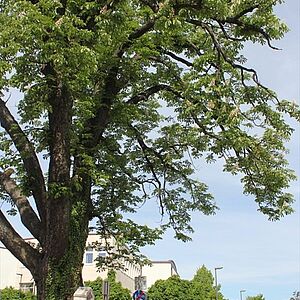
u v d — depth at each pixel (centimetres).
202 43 1689
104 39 1352
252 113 1559
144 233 1903
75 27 1202
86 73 1220
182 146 1934
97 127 1580
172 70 1742
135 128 1983
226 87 1448
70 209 1375
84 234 1472
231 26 1507
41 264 1359
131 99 1755
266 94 1548
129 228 1877
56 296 1342
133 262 2009
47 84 1315
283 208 1577
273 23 1427
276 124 1550
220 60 1479
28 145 1432
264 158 1551
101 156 1822
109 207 1923
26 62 1212
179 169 2005
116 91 1656
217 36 1577
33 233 1397
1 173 1488
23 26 1156
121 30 1415
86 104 1420
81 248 1441
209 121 1564
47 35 1175
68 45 1183
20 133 1437
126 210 1989
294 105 1546
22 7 1180
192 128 1739
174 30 1392
